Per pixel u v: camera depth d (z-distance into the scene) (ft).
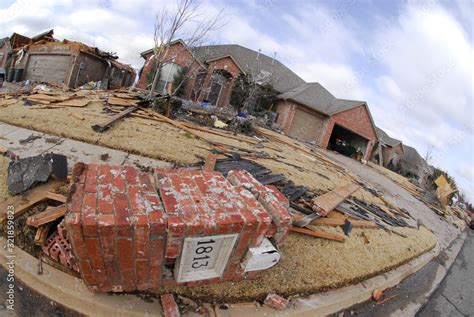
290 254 13.82
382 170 76.89
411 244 22.99
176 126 30.60
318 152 56.18
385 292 15.47
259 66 85.35
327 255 15.16
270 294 11.02
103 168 8.91
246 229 8.43
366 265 16.11
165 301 9.34
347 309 12.88
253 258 9.06
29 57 78.38
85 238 6.77
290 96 72.64
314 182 27.17
